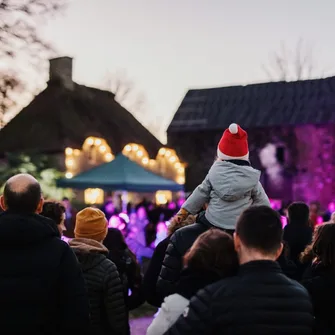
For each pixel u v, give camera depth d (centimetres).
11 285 332
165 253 461
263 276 267
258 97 3953
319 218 1186
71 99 3312
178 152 3919
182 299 295
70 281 343
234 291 262
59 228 478
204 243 293
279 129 3650
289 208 625
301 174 3541
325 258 394
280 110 3756
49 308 338
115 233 521
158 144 3716
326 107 3631
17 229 336
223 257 289
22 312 331
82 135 3111
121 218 1084
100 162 2794
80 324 340
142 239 1136
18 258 336
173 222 433
